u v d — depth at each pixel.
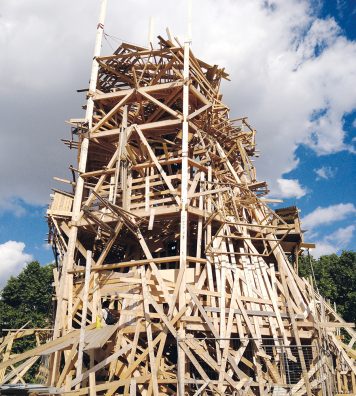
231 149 28.50
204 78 25.61
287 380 17.92
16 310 46.06
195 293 18.48
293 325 19.02
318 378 16.95
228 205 24.39
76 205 22.30
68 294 20.28
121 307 20.77
